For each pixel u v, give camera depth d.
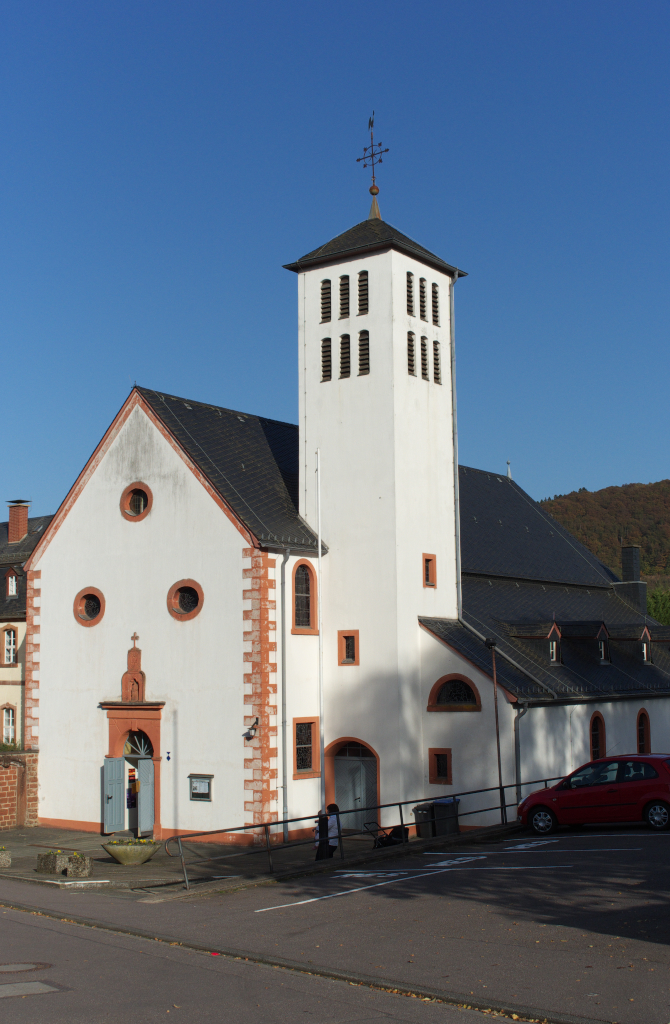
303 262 34.91
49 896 21.27
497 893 18.55
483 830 27.19
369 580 32.47
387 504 32.44
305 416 34.41
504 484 50.88
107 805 32.56
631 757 26.45
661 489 152.88
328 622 32.94
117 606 33.72
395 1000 12.87
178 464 32.75
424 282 34.94
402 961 14.43
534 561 45.41
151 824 31.67
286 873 22.30
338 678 32.59
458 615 34.62
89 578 34.56
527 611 39.94
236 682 30.69
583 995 12.55
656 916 16.08
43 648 35.47
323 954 15.02
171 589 32.44
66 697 34.59
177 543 32.50
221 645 31.12
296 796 30.95
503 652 33.72
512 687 31.00
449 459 35.06
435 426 34.53
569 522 149.62
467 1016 12.16
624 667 40.06
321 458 33.88
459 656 31.95
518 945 14.88
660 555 138.38
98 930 17.36
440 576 34.09
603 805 26.12
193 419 34.66
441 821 28.88
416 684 32.50
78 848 30.00
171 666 32.12
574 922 15.99
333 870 23.11
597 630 38.38
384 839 26.73
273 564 31.08
